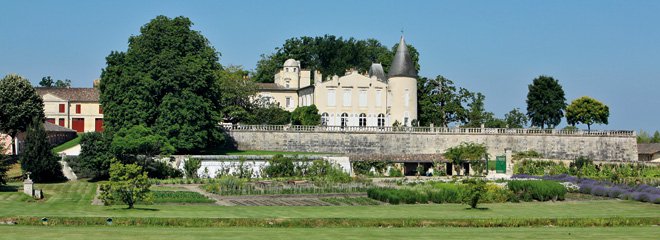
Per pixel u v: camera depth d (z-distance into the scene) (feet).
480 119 492.13
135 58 373.81
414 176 381.81
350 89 478.18
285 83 531.09
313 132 412.98
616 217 201.67
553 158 417.08
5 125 367.45
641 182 325.42
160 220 180.55
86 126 478.59
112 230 165.78
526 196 266.98
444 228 181.88
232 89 453.58
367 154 408.46
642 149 494.18
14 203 227.81
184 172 336.90
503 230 177.68
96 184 303.07
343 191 279.49
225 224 180.96
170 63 365.81
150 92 361.10
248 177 335.26
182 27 394.11
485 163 395.55
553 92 534.78
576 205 253.03
